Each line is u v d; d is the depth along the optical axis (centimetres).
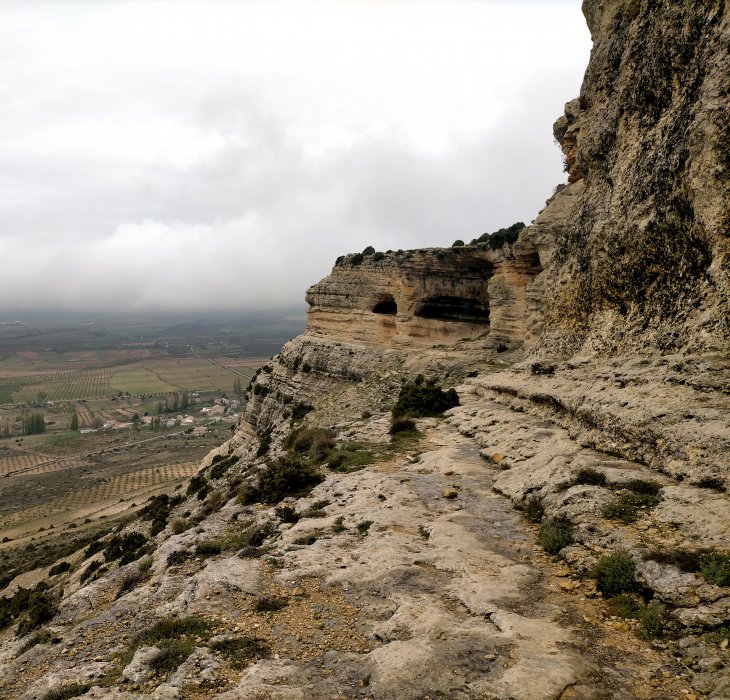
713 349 1448
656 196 1883
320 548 1328
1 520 11012
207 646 918
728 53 1574
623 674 711
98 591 1416
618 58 2675
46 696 862
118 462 17338
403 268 6284
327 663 845
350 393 5362
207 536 1644
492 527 1339
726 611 766
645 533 1030
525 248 4775
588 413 1700
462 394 3562
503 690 681
